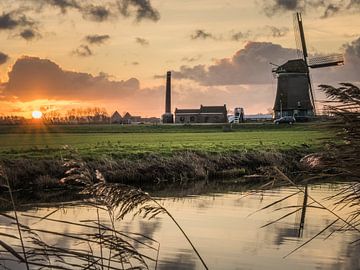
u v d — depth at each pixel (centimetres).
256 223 2023
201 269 1378
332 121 687
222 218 2145
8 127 13188
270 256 1514
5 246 482
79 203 607
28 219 2061
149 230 1884
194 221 2075
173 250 1587
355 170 663
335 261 1450
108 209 598
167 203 2594
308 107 10794
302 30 11031
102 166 3628
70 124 15650
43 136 8931
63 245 1548
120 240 590
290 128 10325
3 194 2908
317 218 2030
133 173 3641
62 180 630
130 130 11294
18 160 3344
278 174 675
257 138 7331
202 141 6631
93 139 7612
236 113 15725
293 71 11006
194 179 3816
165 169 3809
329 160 677
